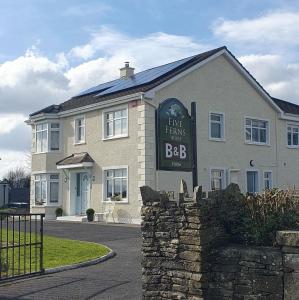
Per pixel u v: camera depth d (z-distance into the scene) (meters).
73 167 27.30
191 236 6.91
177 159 23.58
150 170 23.56
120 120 25.38
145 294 7.34
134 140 24.23
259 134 29.34
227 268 6.70
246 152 28.11
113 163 25.48
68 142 28.98
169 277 7.13
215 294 6.76
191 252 6.90
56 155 29.42
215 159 26.30
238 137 27.81
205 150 25.88
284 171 30.31
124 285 9.56
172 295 7.06
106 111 26.23
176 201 7.21
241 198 7.29
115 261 12.49
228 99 27.55
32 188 30.56
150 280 7.32
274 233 6.74
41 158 29.78
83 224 23.89
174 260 7.09
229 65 27.88
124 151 24.83
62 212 28.59
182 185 7.39
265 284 6.32
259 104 29.31
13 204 41.22
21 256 12.76
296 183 31.00
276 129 30.19
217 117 27.11
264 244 6.81
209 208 6.99
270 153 29.55
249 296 6.45
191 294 6.85
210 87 26.67
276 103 30.97
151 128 23.86
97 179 26.52
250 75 28.62
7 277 10.26
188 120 24.52
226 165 26.86
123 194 24.89
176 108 24.05
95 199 26.56
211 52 26.92
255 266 6.43
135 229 20.58
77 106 28.19
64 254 13.27
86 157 26.89
